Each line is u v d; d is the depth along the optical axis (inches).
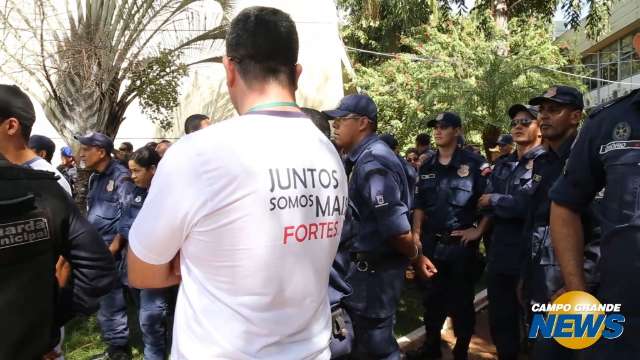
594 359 68.0
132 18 288.7
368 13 660.7
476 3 472.4
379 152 120.2
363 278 122.4
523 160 145.0
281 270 54.2
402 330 196.9
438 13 475.5
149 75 300.2
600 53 1082.7
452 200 165.0
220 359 52.6
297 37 60.2
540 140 146.9
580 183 71.9
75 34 281.4
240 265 52.5
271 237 53.3
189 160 52.4
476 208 168.1
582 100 121.0
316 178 57.9
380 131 461.7
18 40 276.2
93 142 179.9
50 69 285.1
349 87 537.3
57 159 378.3
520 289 130.6
